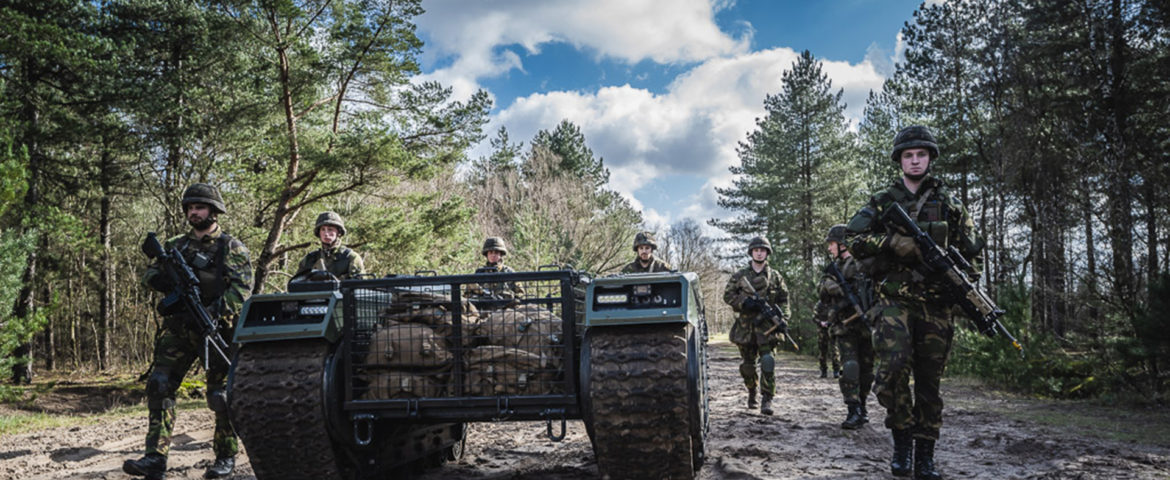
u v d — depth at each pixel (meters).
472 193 42.41
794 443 6.45
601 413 3.89
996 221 23.36
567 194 46.78
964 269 4.85
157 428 5.13
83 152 22.62
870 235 4.97
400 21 17.70
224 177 19.94
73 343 26.09
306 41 17.84
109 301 27.78
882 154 35.50
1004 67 20.73
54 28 16.94
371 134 17.06
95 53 18.44
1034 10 19.56
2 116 15.99
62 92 19.91
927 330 4.86
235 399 4.16
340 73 18.42
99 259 26.03
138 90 18.16
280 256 20.75
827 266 7.74
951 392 10.97
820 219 39.16
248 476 5.49
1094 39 17.02
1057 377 10.66
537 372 4.19
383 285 4.24
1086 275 11.50
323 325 4.21
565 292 4.16
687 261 57.06
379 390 4.23
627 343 3.95
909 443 5.05
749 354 8.94
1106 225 13.76
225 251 5.36
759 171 42.09
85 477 5.71
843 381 7.44
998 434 6.73
